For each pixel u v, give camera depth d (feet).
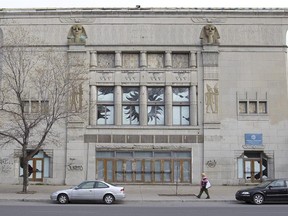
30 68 108.06
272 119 120.26
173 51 122.21
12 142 118.42
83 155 118.52
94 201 79.00
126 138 119.55
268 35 122.72
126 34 122.42
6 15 121.90
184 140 119.44
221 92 120.78
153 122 121.70
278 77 121.60
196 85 121.08
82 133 118.83
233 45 122.01
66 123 119.14
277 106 120.78
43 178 118.73
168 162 119.85
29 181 119.14
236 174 118.52
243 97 120.67
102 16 122.62
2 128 115.24
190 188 109.29
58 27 122.01
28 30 121.39
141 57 122.01
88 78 115.03
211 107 119.85
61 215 56.85
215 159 118.42
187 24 122.83
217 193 95.96
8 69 112.98
